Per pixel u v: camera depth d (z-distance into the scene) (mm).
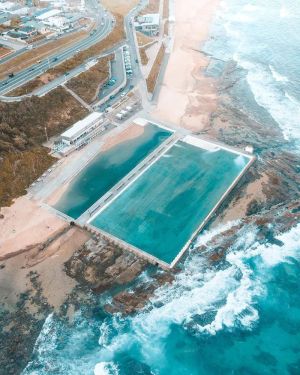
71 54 122125
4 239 73812
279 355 59750
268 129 106875
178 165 91562
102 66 121188
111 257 71625
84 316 63594
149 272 69125
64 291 66500
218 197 82375
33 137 94312
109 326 62625
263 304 65688
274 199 83375
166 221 77438
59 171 88750
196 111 113312
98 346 60500
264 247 74188
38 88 106250
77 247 73438
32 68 113062
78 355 59469
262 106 117438
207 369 58250
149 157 93750
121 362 58844
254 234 76125
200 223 76938
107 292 66500
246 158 93875
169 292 66812
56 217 78438
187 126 106062
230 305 65500
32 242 73562
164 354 59844
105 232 75188
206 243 74125
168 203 81375
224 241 74688
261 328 62812
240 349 60406
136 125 104938
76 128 97125
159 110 111875
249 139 102250
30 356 58906
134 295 66250
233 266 70875
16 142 89750
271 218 79125
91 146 96688
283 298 66438
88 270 69625
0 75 108688
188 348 60531
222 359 59312
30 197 82250
